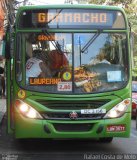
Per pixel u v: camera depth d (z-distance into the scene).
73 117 10.12
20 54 10.40
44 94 10.19
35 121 10.12
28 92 10.23
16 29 10.46
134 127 16.91
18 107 10.25
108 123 10.19
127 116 10.35
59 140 12.74
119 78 10.45
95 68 10.40
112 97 10.31
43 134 10.14
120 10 10.68
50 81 10.27
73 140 12.75
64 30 10.45
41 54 10.40
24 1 18.39
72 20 10.52
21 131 10.20
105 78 10.38
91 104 10.23
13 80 10.43
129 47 10.62
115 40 10.58
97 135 10.20
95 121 10.16
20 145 11.91
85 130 10.18
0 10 21.56
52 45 10.42
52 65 10.34
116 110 10.28
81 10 10.56
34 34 10.45
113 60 10.51
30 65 10.37
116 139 13.22
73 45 10.43
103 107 10.23
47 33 10.44
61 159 9.84
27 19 10.48
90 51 10.45
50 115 10.16
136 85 22.23
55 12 10.52
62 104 10.19
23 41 10.43
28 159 9.84
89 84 10.30
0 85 29.48
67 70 10.33
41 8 10.50
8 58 10.59
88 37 10.50
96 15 10.59
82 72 10.34
